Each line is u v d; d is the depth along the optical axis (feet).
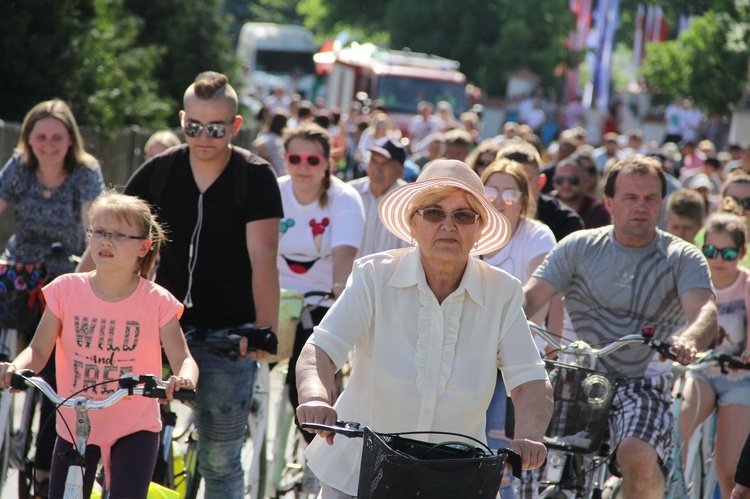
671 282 49.98
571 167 85.81
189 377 41.65
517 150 71.72
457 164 36.99
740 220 58.75
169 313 43.62
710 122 360.07
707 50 354.54
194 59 238.07
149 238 43.80
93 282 43.68
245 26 539.29
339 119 249.55
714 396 57.88
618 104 447.42
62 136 61.16
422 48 538.88
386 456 30.27
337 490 37.01
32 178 61.87
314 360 35.55
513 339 36.96
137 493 41.42
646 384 50.14
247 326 51.90
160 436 50.47
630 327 50.67
